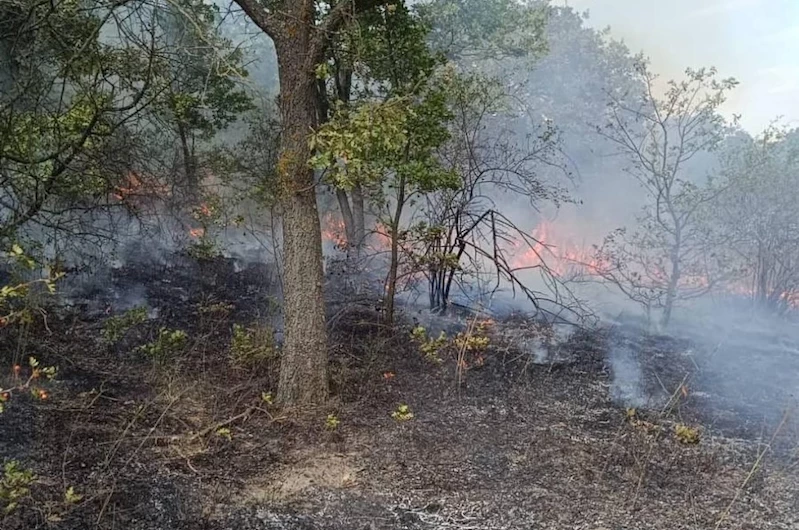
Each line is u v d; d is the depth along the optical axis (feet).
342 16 17.66
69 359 19.30
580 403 19.26
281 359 18.92
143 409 16.57
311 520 12.67
